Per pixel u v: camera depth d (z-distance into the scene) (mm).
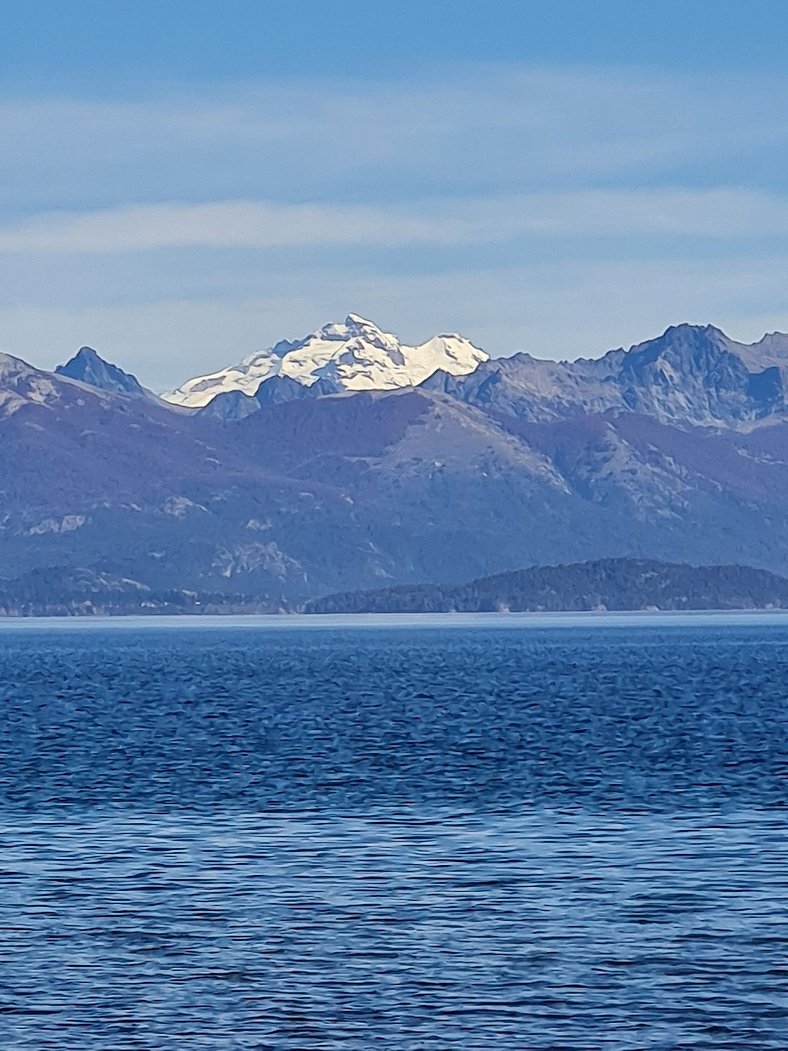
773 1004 111938
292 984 117188
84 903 143000
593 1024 108188
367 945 127562
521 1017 109688
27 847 171375
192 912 139250
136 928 133375
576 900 143000
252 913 138750
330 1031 107250
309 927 133500
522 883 150750
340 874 155875
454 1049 104125
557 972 119688
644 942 127625
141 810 198625
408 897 145000
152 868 159375
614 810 197375
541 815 193250
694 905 140500
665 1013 110250
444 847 170375
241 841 174750
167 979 118562
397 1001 113188
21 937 130375
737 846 169500
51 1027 108125
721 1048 103938
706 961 122125
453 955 124375
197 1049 104125
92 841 175000
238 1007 112062
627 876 153625
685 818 189750
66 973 120062
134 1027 108000
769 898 143250
